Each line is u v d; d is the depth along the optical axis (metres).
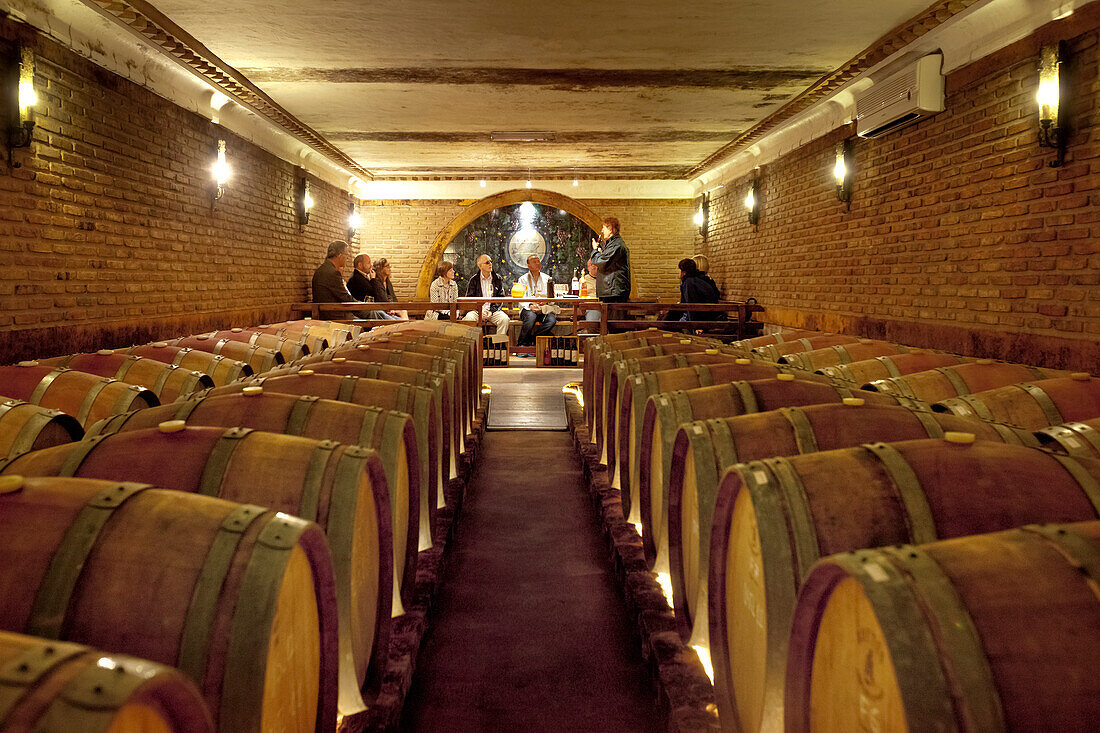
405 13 5.75
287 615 1.45
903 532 1.66
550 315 12.51
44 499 1.41
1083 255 4.74
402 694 2.25
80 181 5.78
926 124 6.64
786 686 1.44
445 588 3.47
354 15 5.80
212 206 8.30
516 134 10.60
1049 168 5.06
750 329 11.43
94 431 2.58
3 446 2.59
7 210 4.95
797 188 9.84
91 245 5.94
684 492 2.56
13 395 3.41
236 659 1.27
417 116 9.41
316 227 12.37
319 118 9.55
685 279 11.83
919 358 4.53
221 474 1.95
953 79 6.18
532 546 4.04
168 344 5.39
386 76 7.54
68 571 1.29
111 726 0.84
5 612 1.25
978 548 1.18
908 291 6.98
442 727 2.37
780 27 6.09
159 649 1.25
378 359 4.52
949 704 1.01
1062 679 1.02
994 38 5.61
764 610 1.73
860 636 1.25
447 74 7.49
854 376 4.35
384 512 2.20
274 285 10.40
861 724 1.25
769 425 2.34
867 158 7.84
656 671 2.44
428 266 15.12
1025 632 1.05
